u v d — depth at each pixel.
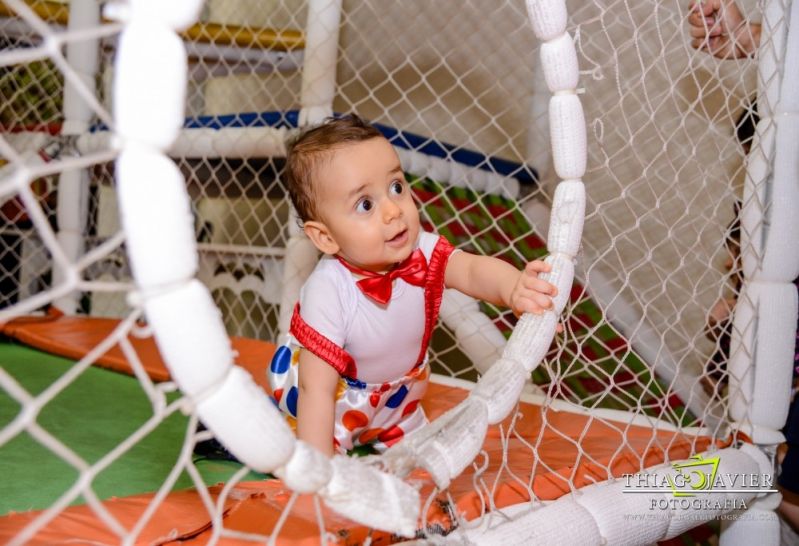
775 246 1.31
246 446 0.54
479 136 2.79
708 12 1.47
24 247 2.65
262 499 0.85
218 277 2.43
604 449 1.21
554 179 2.58
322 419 1.00
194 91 3.17
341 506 0.61
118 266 2.54
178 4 0.47
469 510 0.86
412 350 1.12
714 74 1.32
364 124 1.03
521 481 0.95
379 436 1.19
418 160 2.20
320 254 1.88
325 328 1.02
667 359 2.14
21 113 2.81
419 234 1.14
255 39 2.19
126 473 1.01
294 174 1.01
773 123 1.31
